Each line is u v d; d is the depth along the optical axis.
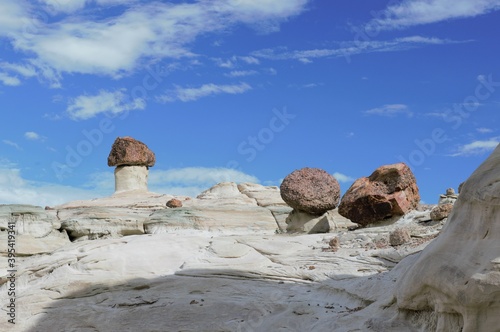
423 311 13.58
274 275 19.33
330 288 17.67
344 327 14.84
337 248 20.38
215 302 17.97
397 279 15.24
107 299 18.84
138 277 19.75
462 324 12.41
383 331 13.73
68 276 20.03
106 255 20.67
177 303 18.08
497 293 11.64
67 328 17.59
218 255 20.67
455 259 12.68
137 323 17.30
